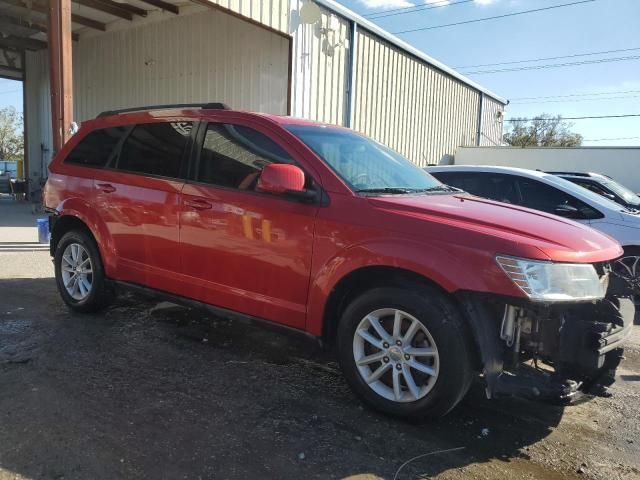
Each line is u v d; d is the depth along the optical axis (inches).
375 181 148.2
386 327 129.4
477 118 1016.2
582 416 138.0
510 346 117.5
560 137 2449.6
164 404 131.7
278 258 141.3
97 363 155.6
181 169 165.8
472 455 115.5
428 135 812.0
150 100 620.7
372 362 130.7
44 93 784.3
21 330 182.4
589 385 121.0
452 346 116.7
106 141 193.3
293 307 140.5
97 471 102.6
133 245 176.7
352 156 155.4
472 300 115.9
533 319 116.6
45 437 113.9
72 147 205.6
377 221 127.1
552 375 117.2
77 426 119.0
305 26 498.0
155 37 604.7
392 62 666.2
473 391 150.0
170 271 166.9
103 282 191.6
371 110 629.0
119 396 135.0
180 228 161.9
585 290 116.1
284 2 467.2
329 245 132.3
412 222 123.8
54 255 209.0
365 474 106.0
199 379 148.0
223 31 541.3
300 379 151.2
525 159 962.1
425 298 119.9
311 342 139.7
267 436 118.6
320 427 123.7
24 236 416.2
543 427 130.5
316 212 135.4
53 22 335.3
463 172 298.0
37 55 786.2
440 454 115.0
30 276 269.3
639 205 322.7
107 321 194.9
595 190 328.5
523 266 110.7
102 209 185.5
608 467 114.0
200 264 158.4
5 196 894.4
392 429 124.3
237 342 179.0
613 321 124.3
